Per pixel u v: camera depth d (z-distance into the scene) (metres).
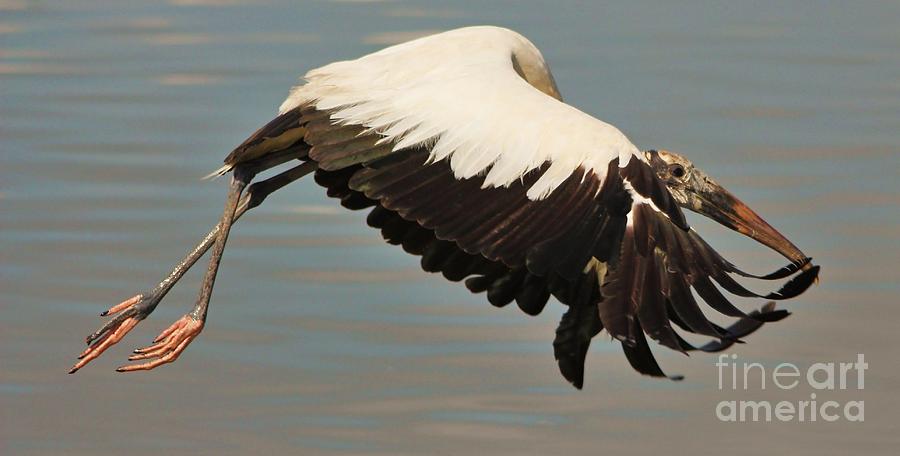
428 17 21.39
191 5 22.56
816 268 7.68
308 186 16.08
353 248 14.81
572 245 7.57
